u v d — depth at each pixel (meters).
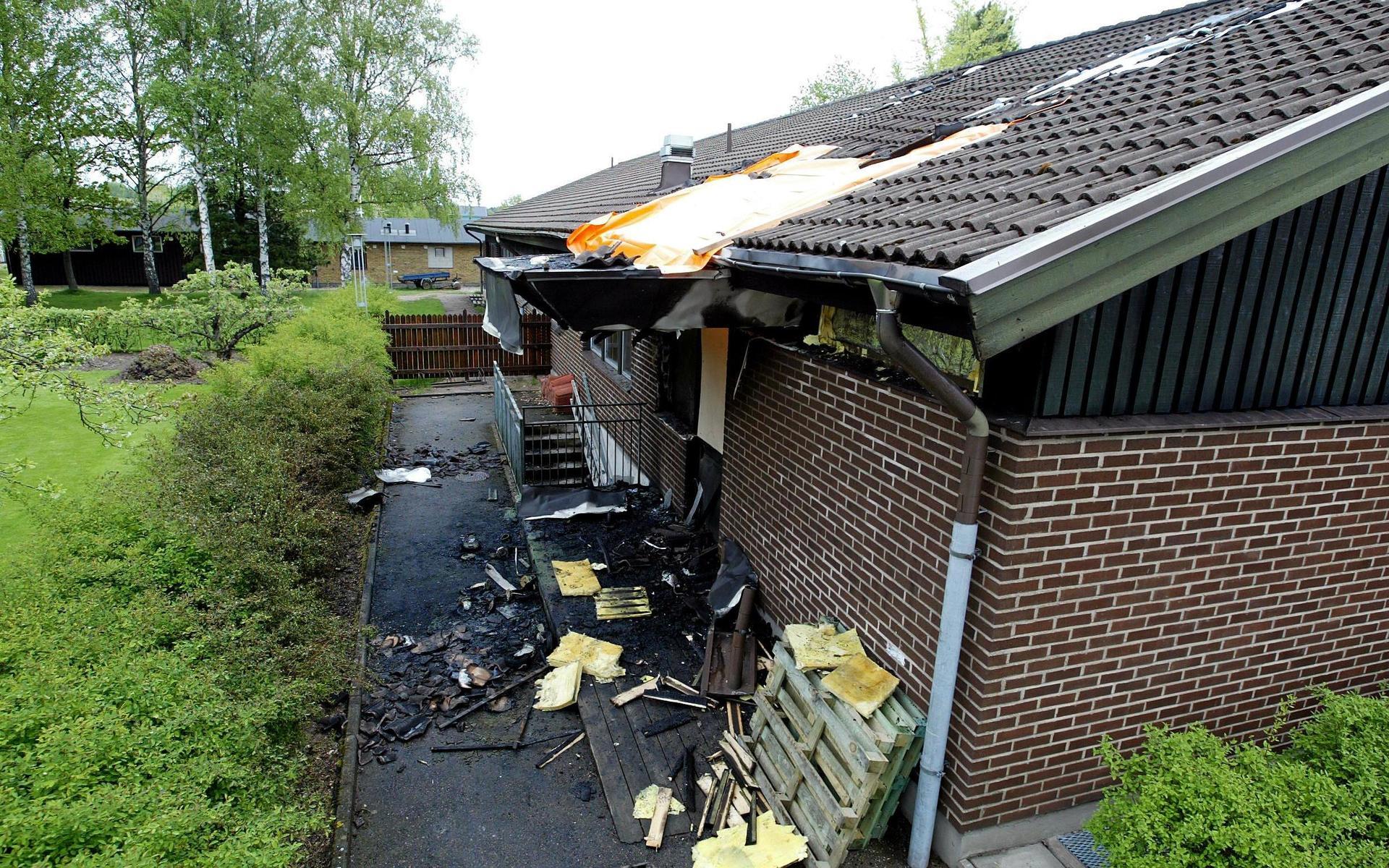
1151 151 3.38
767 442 6.03
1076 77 6.43
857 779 3.76
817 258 3.62
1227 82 4.14
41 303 6.20
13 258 36.22
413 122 28.23
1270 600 4.11
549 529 8.35
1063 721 3.84
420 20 29.02
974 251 2.75
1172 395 3.57
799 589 5.55
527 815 4.44
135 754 3.13
